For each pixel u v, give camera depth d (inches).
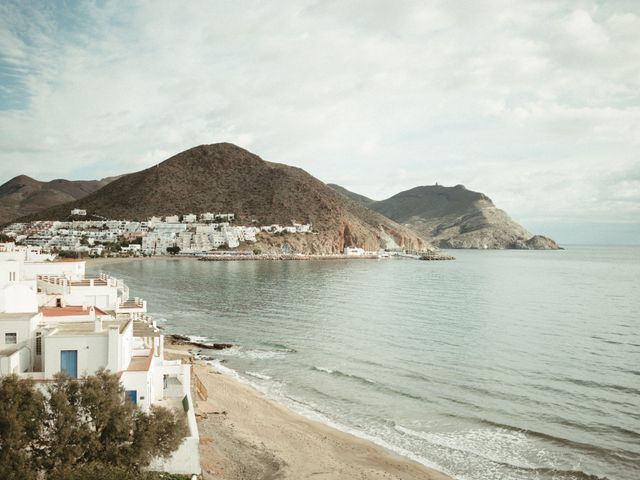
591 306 3959.2
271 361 2225.6
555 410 1624.0
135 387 1101.7
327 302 4037.9
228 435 1376.7
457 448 1365.7
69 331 1141.1
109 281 2046.0
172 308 3705.7
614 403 1685.5
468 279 6456.7
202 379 1879.9
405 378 1962.4
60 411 871.1
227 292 4660.4
